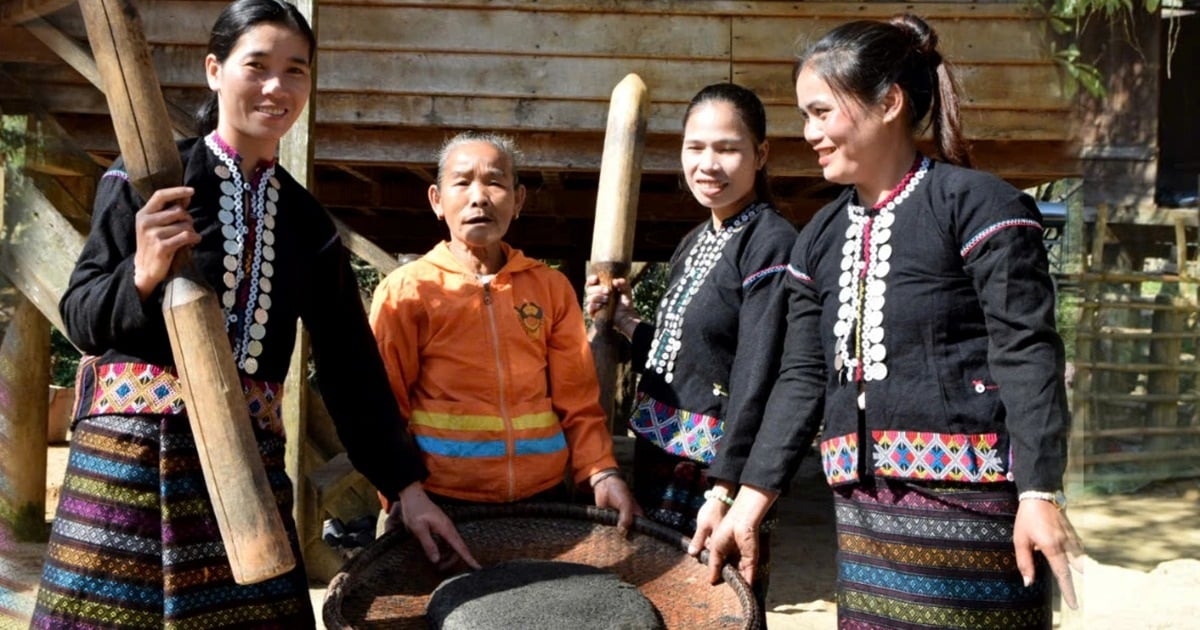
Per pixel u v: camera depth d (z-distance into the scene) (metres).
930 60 2.12
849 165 2.06
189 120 4.30
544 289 2.62
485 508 2.41
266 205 2.17
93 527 2.02
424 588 2.29
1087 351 7.18
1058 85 4.81
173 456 2.02
